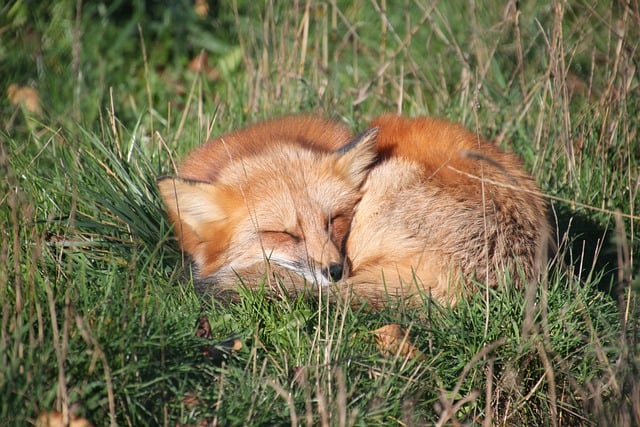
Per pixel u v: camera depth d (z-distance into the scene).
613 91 11.57
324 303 7.95
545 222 8.90
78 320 6.23
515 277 8.48
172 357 6.77
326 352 6.89
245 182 9.05
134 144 10.20
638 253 9.55
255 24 15.14
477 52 12.98
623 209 10.31
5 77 13.38
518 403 7.34
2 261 7.04
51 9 14.62
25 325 6.43
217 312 7.87
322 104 12.38
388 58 14.52
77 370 6.32
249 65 13.16
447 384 7.32
